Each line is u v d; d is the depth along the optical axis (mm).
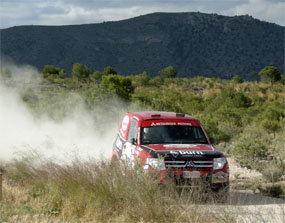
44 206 8984
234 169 17422
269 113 36062
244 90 83500
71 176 10109
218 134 25156
